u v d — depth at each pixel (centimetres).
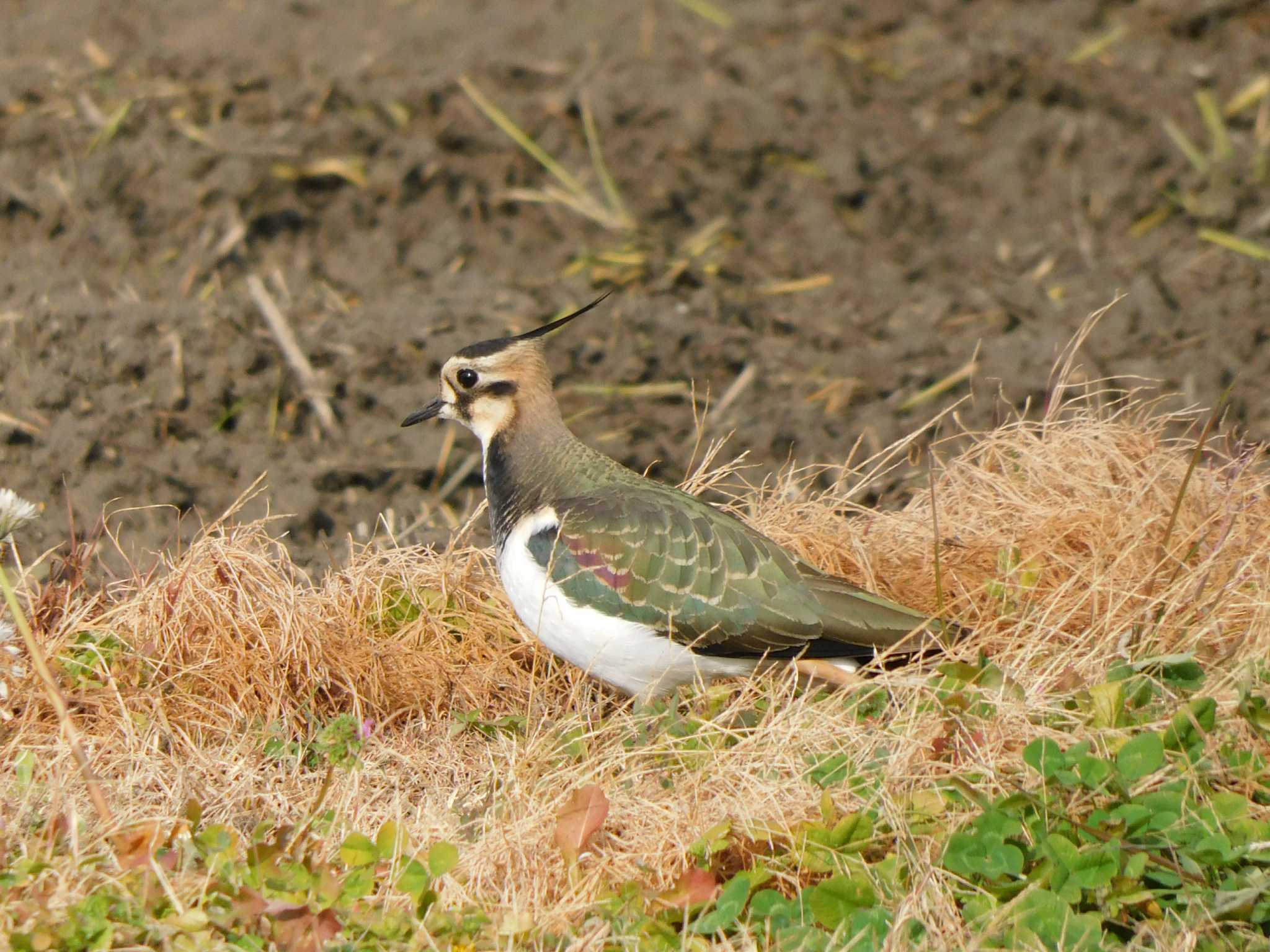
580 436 1287
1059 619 968
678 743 863
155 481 1196
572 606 909
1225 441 1197
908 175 1725
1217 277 1532
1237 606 954
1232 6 2006
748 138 1744
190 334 1339
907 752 792
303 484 1208
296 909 665
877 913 691
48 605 954
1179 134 1788
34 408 1263
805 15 1994
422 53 1880
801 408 1325
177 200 1562
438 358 1372
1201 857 713
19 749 859
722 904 698
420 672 969
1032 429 1222
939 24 1986
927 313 1502
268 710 924
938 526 1068
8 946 652
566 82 1816
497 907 723
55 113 1659
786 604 904
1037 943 675
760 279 1568
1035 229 1666
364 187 1617
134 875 698
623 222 1628
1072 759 766
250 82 1744
